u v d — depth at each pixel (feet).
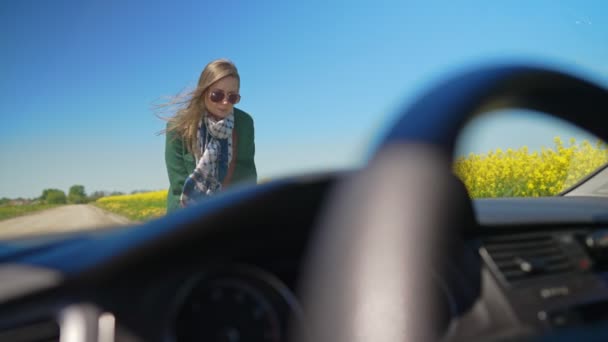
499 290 3.95
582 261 4.62
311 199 2.90
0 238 3.64
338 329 1.73
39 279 2.47
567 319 3.96
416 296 1.75
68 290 2.49
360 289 1.71
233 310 3.05
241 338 3.03
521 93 2.04
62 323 2.45
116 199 131.03
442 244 3.18
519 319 3.88
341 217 1.79
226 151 9.48
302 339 3.15
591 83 2.19
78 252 2.72
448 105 1.86
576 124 2.29
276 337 3.13
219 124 9.33
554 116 2.22
